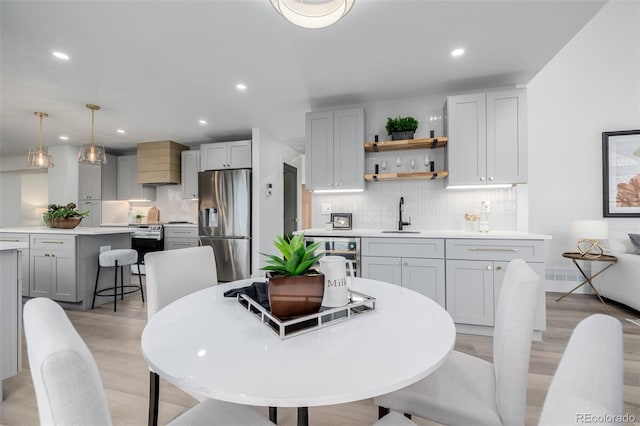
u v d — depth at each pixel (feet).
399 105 10.46
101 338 8.13
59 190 17.29
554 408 1.32
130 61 7.94
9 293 5.91
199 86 9.50
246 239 13.74
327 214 11.14
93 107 11.23
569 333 8.20
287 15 4.48
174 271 4.72
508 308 3.14
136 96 10.26
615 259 9.88
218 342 2.60
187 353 2.40
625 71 12.00
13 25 6.38
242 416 2.87
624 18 12.01
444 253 8.29
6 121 12.85
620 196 11.83
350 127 10.02
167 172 16.37
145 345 2.55
